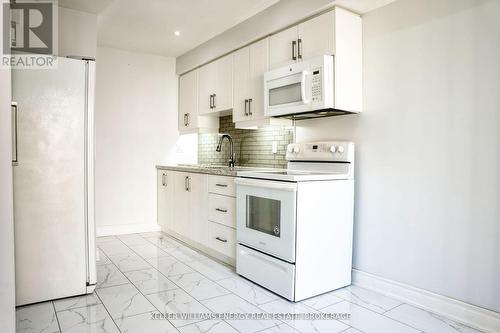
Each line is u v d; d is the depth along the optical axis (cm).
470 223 202
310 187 231
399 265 238
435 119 218
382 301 232
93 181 240
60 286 230
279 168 342
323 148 271
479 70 197
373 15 253
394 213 241
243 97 335
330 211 244
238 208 276
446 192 213
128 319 203
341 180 251
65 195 230
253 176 262
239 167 382
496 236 191
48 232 225
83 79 234
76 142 233
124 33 364
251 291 247
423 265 224
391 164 242
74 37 303
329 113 272
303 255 229
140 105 436
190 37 376
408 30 232
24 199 217
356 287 258
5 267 140
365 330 192
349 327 195
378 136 250
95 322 199
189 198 365
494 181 192
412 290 229
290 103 266
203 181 338
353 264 269
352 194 259
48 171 224
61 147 228
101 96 410
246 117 331
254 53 320
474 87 200
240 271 276
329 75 243
